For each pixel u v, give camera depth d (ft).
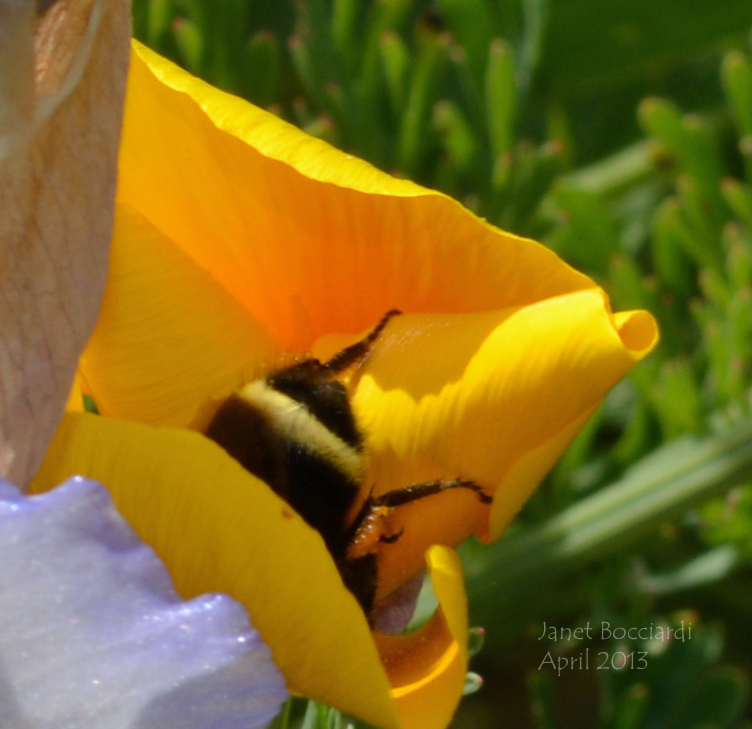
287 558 0.39
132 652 0.36
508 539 0.67
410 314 0.45
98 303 0.40
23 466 0.39
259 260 0.45
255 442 0.46
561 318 0.43
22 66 0.37
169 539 0.39
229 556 0.39
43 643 0.36
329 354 0.46
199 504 0.39
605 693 0.66
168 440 0.39
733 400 0.68
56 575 0.36
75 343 0.39
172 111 0.43
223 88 0.65
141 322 0.44
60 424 0.39
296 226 0.45
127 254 0.43
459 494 0.44
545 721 0.63
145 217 0.45
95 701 0.36
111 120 0.39
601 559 0.68
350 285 0.45
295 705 0.58
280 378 0.46
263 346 0.46
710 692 0.65
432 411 0.44
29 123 0.38
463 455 0.44
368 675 0.39
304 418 0.46
